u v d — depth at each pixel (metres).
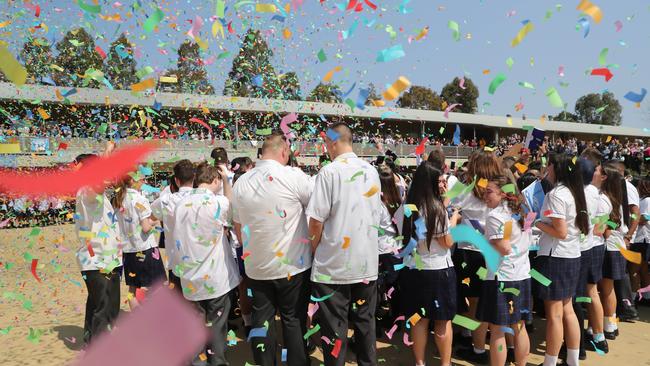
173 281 3.39
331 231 2.67
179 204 3.10
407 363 3.43
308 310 2.89
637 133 32.88
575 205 2.95
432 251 2.86
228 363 3.34
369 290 2.79
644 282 4.78
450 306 2.88
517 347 2.91
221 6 2.48
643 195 4.64
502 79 2.12
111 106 10.10
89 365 3.14
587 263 3.34
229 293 3.23
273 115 12.62
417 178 2.88
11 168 9.52
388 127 20.28
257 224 2.72
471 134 26.39
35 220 11.22
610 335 3.82
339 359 2.69
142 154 4.77
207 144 12.05
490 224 2.72
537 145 4.96
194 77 8.38
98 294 3.39
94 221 3.37
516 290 2.74
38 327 4.27
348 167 2.70
